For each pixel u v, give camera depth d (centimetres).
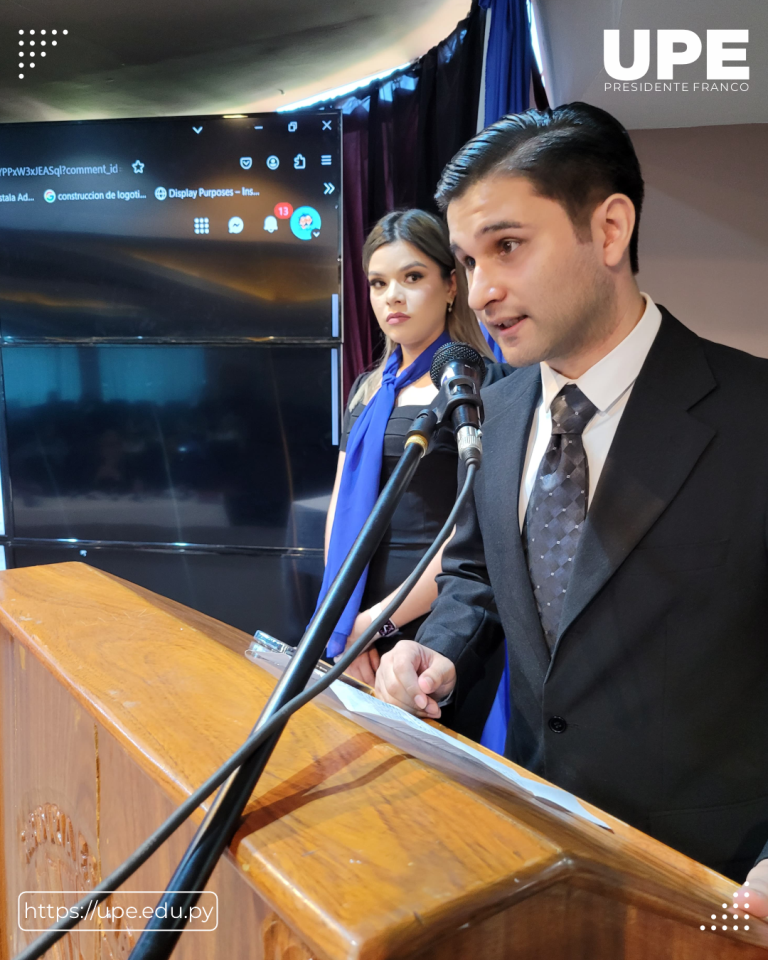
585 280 74
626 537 78
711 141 359
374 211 341
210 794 38
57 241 274
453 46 306
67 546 285
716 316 364
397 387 171
